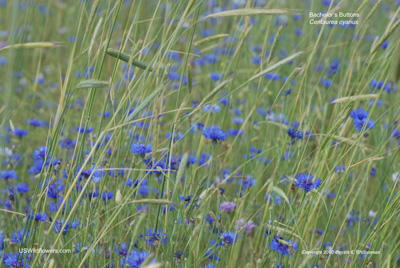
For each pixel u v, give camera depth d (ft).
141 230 9.37
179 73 12.26
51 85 13.35
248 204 9.86
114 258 9.14
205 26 14.99
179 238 9.32
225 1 15.66
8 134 10.36
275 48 9.16
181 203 9.12
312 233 9.52
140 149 9.12
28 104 11.82
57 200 9.23
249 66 12.35
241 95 11.62
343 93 10.38
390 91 10.59
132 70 11.42
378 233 9.30
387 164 10.23
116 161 9.28
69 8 16.63
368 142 10.80
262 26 13.53
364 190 9.86
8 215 9.84
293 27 14.75
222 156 10.53
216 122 11.10
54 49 14.97
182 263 8.93
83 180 9.07
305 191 9.12
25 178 10.66
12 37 8.48
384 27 13.39
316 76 11.64
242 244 9.79
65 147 10.09
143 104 8.66
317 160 9.43
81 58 9.57
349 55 11.71
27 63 14.15
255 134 11.02
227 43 12.95
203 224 9.14
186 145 10.51
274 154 10.23
